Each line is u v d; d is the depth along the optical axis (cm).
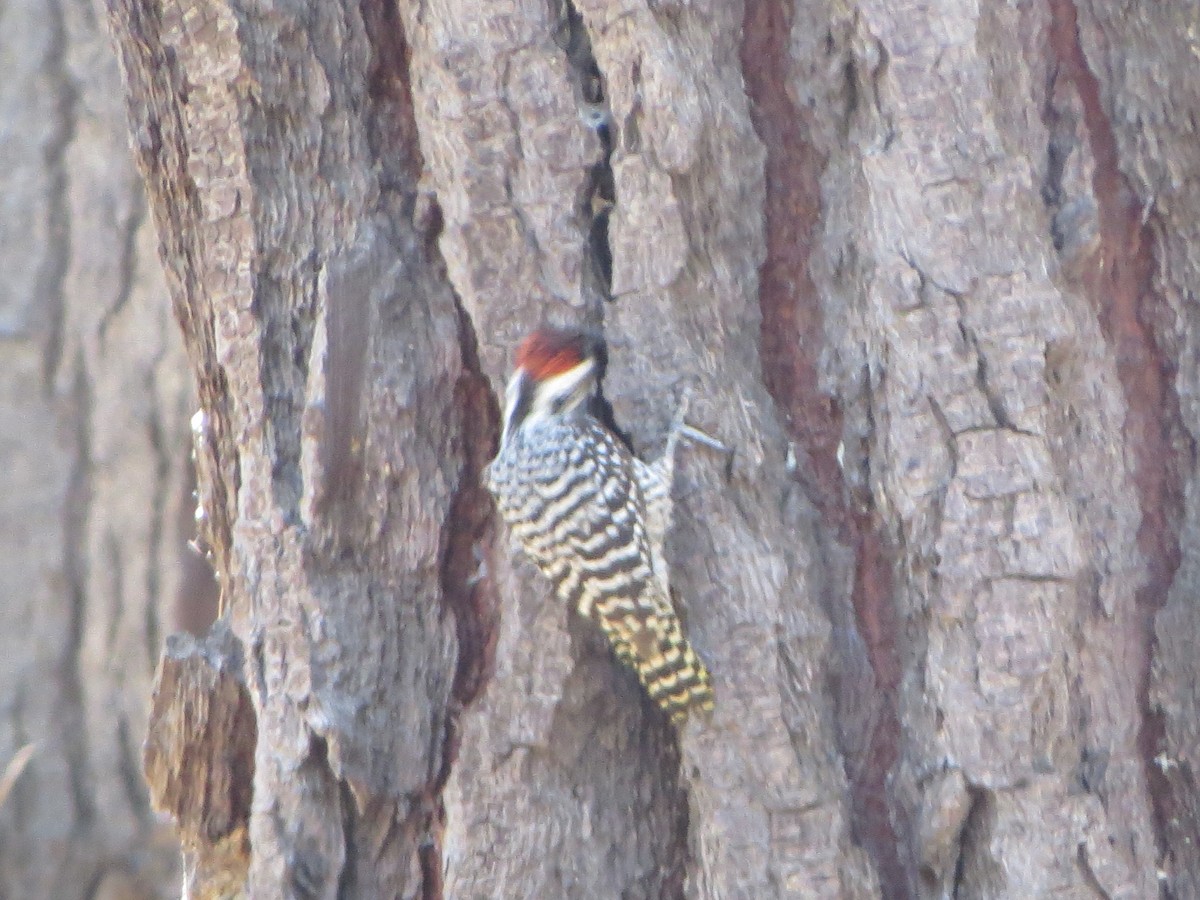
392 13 1063
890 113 982
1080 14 1020
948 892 979
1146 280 1046
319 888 1030
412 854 1045
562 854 1012
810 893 961
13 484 1814
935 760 974
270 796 1034
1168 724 1023
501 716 1017
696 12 995
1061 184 1012
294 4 1046
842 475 1010
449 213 1023
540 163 1005
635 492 977
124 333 1820
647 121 987
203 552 1460
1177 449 1045
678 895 1030
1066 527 952
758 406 1006
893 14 973
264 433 1052
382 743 1034
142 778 1842
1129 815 977
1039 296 959
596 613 988
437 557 1044
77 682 1834
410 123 1067
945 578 968
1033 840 953
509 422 1004
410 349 1041
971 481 962
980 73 966
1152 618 1027
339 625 1032
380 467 1033
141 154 1117
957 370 965
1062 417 984
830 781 973
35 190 1808
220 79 1044
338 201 1055
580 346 1005
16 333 1802
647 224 998
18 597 1820
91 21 1806
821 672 987
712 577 984
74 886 1822
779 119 1021
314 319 1061
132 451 1827
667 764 1038
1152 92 1036
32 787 1816
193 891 1140
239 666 1105
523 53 999
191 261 1117
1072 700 967
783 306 1025
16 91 1803
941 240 966
